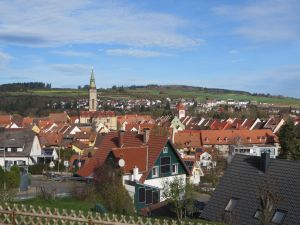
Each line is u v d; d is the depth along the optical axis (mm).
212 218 30297
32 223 16688
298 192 27531
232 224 28156
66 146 92562
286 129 74812
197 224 19750
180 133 104688
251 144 102250
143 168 40219
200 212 33125
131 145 43812
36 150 76438
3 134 75062
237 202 29891
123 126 130625
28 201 29797
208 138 103500
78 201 31328
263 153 31328
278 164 30734
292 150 71500
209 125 136625
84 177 41719
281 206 27344
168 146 42562
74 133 106000
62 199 31859
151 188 38156
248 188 30375
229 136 104125
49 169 63781
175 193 31797
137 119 161000
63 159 70125
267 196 23844
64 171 63031
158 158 41469
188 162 61750
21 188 40688
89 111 174125
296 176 28812
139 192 37156
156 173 41344
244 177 31578
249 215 28125
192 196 32938
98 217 16312
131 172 38938
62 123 138250
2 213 16922
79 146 87875
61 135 100875
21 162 72625
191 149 100688
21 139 74625
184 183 41250
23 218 16781
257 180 30609
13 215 16781
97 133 102250
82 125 137000
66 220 16312
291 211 26594
